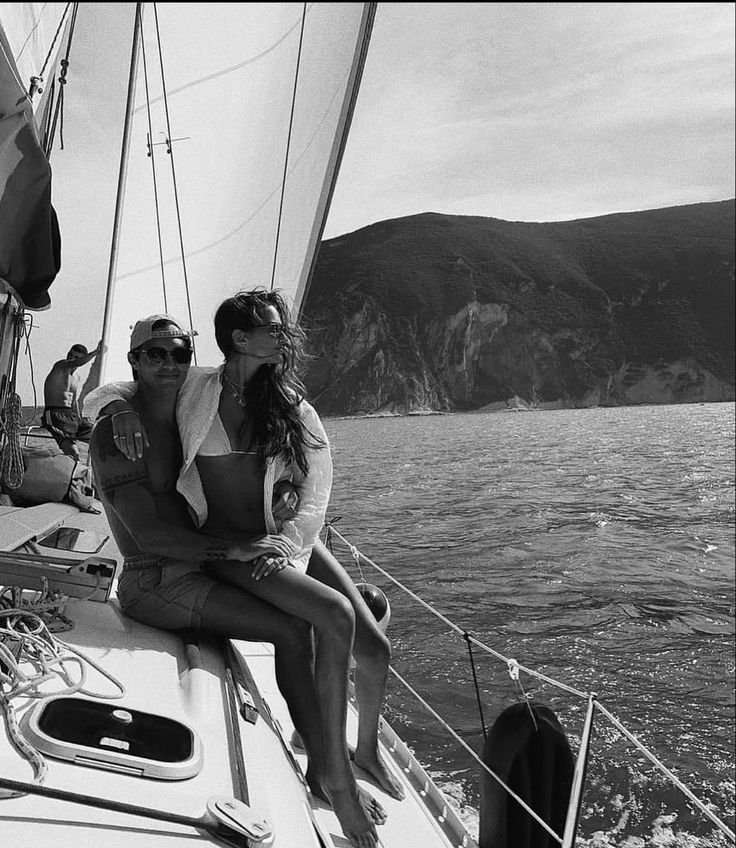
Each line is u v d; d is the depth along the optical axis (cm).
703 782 796
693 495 3011
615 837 684
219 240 620
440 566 1839
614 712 988
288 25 582
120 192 495
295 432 229
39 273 240
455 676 1054
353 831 201
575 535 2222
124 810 146
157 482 234
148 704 184
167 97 584
